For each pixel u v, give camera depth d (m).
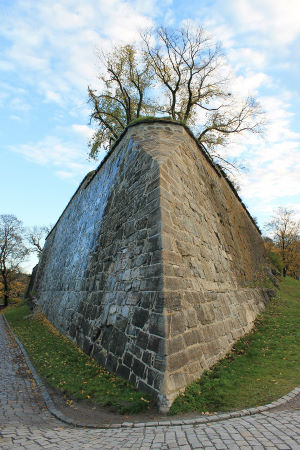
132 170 9.52
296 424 3.89
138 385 5.59
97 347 7.99
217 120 20.73
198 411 4.76
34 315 21.44
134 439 3.86
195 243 8.35
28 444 3.84
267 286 16.92
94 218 12.97
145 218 7.50
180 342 5.75
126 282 7.41
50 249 28.12
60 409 5.44
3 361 9.98
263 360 7.11
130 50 20.78
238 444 3.41
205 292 7.76
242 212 18.83
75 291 12.72
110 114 21.27
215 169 14.45
